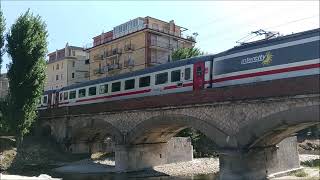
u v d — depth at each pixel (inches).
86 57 3093.0
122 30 2517.2
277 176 1081.4
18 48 1497.3
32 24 1523.1
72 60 3041.3
